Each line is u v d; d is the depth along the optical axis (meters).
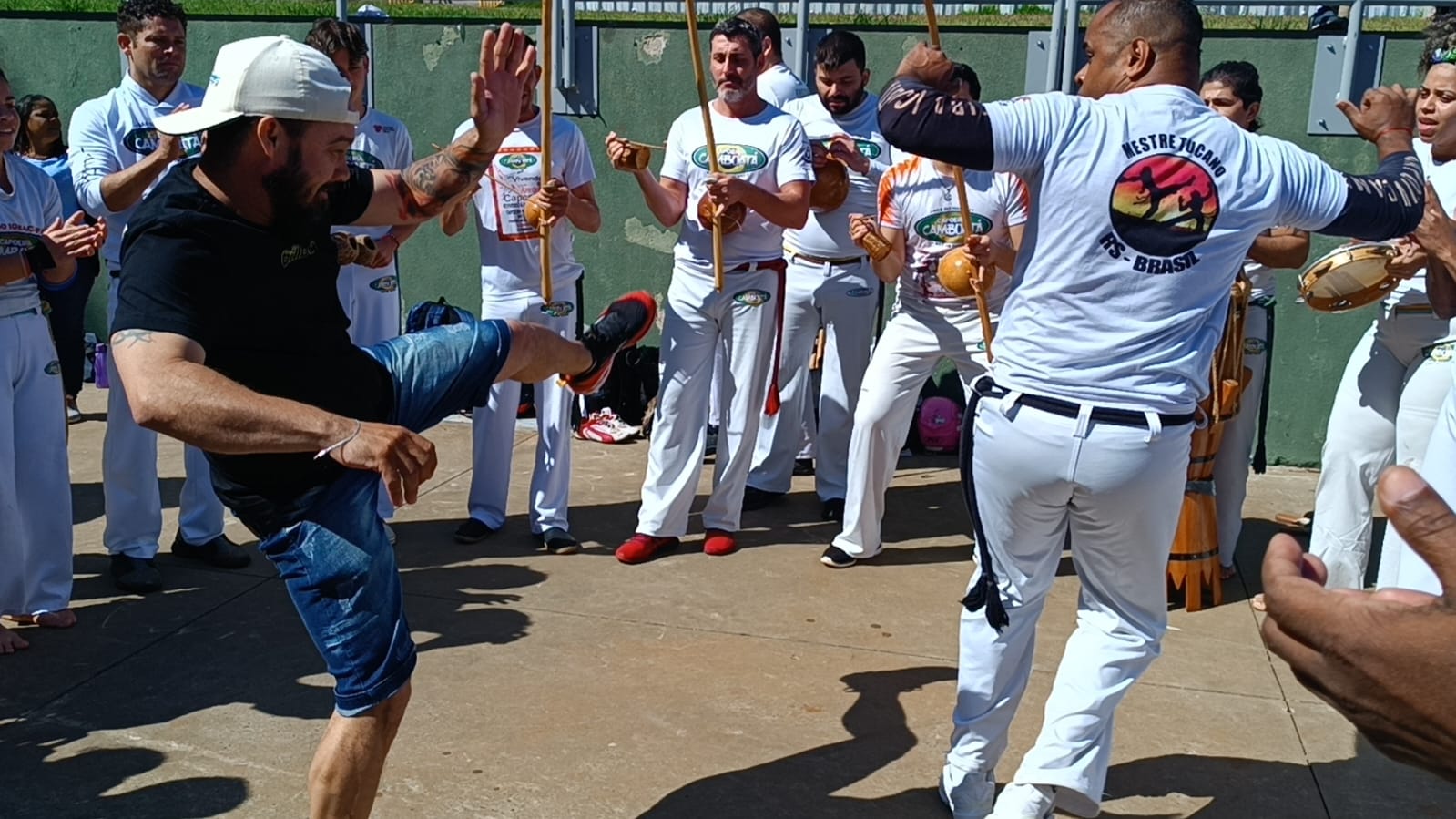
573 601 4.98
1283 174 2.90
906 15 7.09
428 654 4.46
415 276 7.79
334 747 2.88
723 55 5.22
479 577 5.23
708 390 5.43
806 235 5.95
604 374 3.75
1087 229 2.86
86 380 8.51
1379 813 3.55
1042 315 2.94
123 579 4.98
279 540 2.83
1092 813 3.31
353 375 2.94
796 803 3.54
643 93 7.29
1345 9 6.56
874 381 5.22
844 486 6.07
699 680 4.29
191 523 5.29
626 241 7.52
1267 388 5.30
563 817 3.44
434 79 7.50
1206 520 5.00
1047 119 2.87
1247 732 4.00
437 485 6.51
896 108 2.87
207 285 2.61
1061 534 3.21
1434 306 3.72
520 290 5.52
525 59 3.17
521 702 4.10
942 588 5.20
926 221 5.02
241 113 2.59
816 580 5.26
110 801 3.48
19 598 4.51
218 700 4.10
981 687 3.31
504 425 5.66
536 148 5.31
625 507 6.21
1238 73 4.90
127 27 4.98
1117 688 3.21
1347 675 1.12
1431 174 4.24
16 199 4.32
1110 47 2.98
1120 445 2.91
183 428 2.46
